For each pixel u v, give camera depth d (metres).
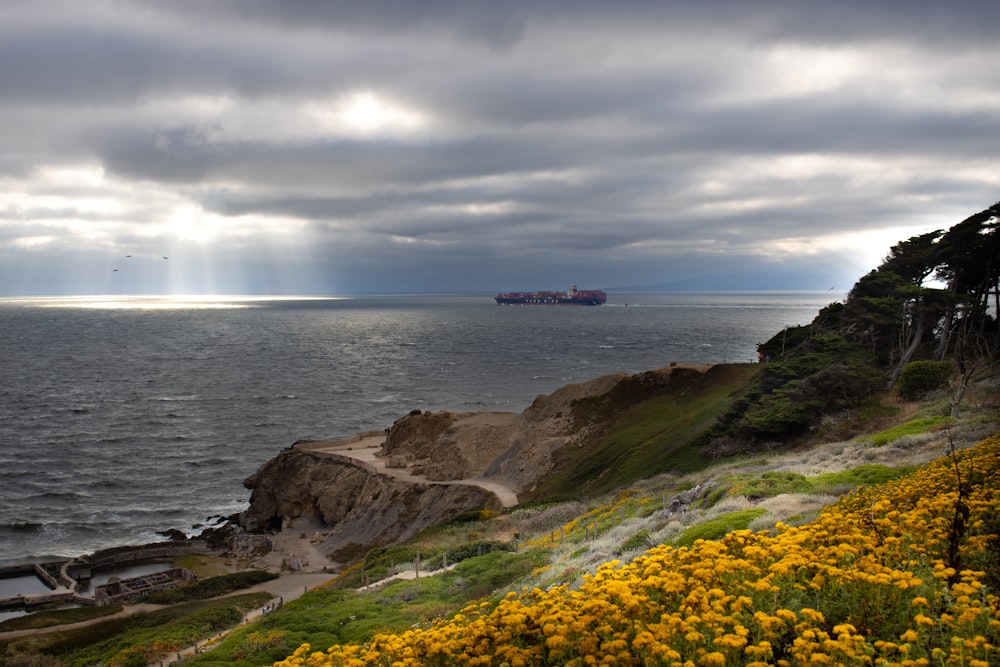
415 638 9.66
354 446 90.62
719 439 54.50
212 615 40.97
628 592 8.75
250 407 133.38
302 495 79.81
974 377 45.75
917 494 13.35
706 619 7.61
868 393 50.66
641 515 31.34
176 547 66.19
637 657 7.69
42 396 141.50
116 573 61.44
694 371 81.06
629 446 66.12
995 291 61.41
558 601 9.34
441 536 48.50
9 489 82.88
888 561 9.35
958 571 9.27
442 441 80.38
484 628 9.25
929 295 55.16
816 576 8.56
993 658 6.67
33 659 36.44
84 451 99.50
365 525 69.50
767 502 20.30
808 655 7.25
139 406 133.12
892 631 7.95
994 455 14.63
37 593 54.88
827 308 75.12
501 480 72.81
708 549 9.88
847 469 24.58
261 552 67.00
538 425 81.56
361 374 176.62
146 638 36.88
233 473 92.31
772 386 57.69
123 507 79.06
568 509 46.72
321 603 30.02
